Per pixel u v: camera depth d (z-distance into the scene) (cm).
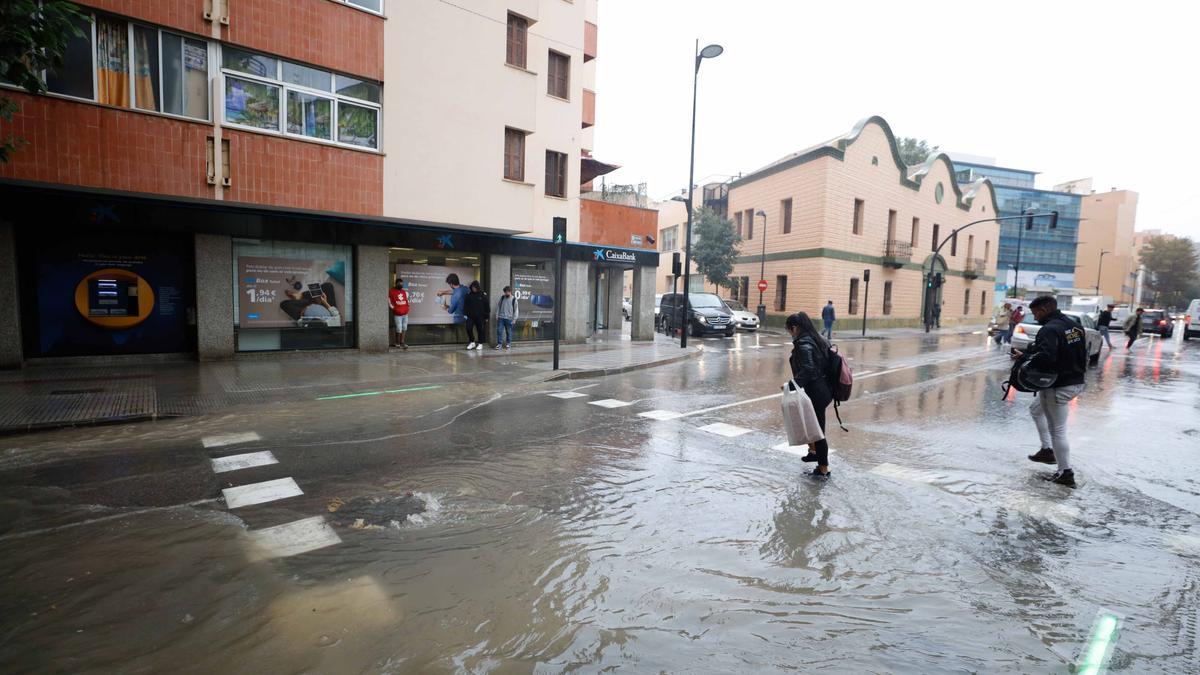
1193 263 8194
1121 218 8062
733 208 3794
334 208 1211
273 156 1130
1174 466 636
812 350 579
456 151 1382
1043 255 7881
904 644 297
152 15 1005
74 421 691
